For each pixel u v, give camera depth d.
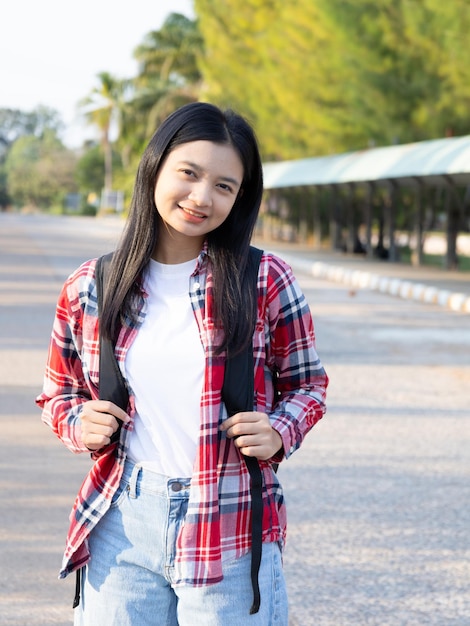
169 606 2.52
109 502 2.48
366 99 29.00
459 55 24.91
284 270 2.53
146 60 60.91
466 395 10.02
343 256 35.00
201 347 2.43
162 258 2.51
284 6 37.38
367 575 5.07
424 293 19.75
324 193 43.94
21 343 12.36
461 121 28.39
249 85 42.19
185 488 2.45
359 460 7.32
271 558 2.49
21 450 7.29
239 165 2.44
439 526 5.87
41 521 5.72
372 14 28.11
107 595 2.51
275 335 2.55
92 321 2.52
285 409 2.52
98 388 2.54
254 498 2.42
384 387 10.32
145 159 2.47
